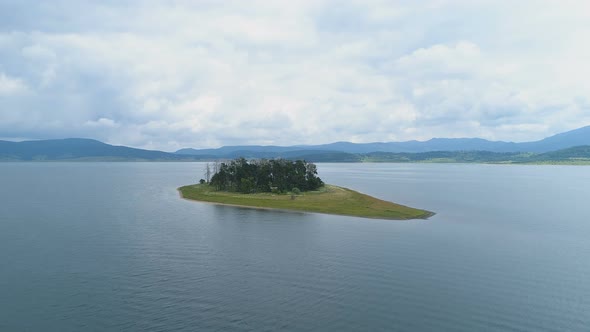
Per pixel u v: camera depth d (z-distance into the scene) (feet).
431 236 313.53
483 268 233.76
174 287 200.44
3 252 258.78
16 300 183.93
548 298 191.62
